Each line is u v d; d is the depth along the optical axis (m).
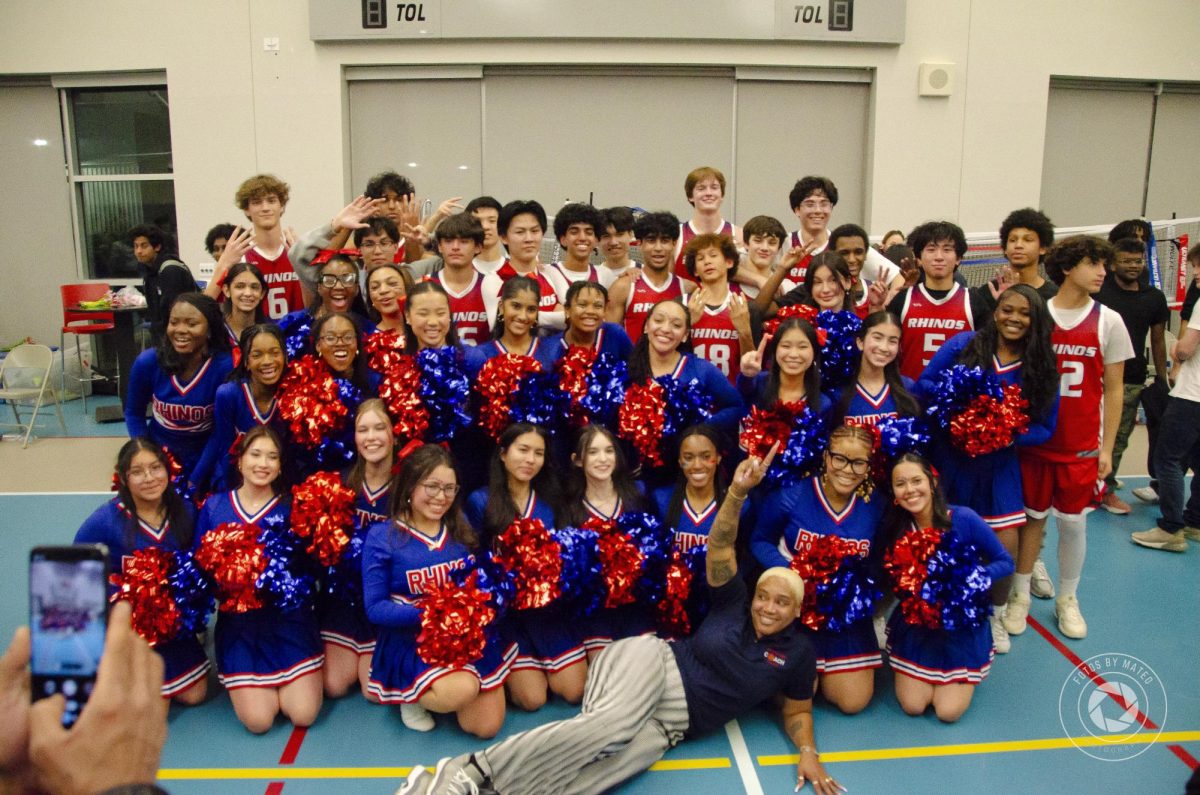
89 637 0.80
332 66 8.48
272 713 3.12
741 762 2.95
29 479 6.12
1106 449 3.86
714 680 3.00
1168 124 9.29
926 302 4.09
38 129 9.38
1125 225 5.57
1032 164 8.81
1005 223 4.17
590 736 2.73
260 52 8.51
